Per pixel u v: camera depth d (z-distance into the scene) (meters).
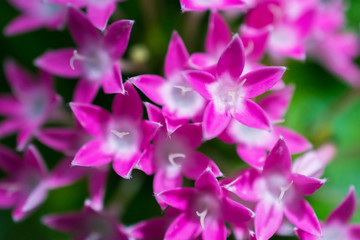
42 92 0.17
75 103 0.14
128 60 0.17
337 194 0.17
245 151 0.15
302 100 0.18
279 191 0.14
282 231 0.14
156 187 0.14
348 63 0.18
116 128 0.15
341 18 0.18
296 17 0.16
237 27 0.17
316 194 0.17
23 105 0.17
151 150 0.14
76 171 0.15
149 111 0.14
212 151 0.16
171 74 0.15
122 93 0.14
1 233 0.17
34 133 0.16
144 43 0.17
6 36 0.17
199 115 0.14
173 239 0.14
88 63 0.15
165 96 0.14
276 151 0.14
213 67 0.14
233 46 0.14
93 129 0.14
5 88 0.17
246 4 0.15
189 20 0.16
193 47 0.16
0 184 0.16
